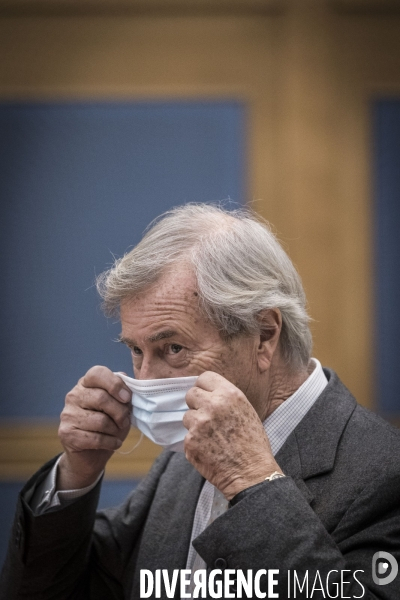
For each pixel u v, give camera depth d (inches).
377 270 556.4
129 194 560.7
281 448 235.9
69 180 562.6
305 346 247.8
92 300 559.5
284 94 565.6
